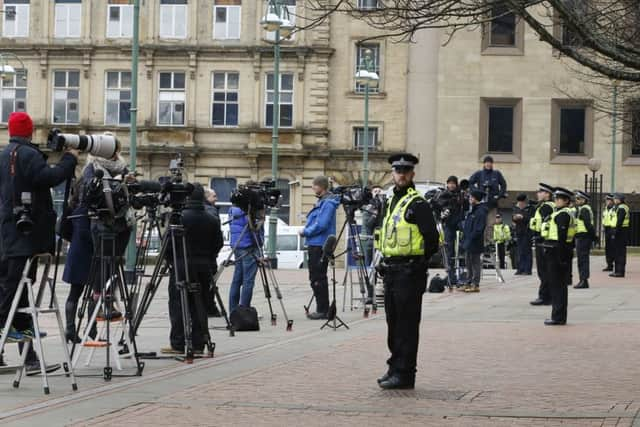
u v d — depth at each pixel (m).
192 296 23.81
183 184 22.67
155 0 89.56
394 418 16.52
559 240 29.53
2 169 19.52
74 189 24.16
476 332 28.11
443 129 88.88
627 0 21.38
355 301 37.06
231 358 23.34
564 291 29.73
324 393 18.80
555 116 88.19
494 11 19.73
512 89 88.44
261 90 89.50
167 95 90.06
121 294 21.39
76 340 21.91
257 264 29.33
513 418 16.50
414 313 19.28
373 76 69.19
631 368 21.73
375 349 24.70
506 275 49.59
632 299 37.66
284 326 29.83
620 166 87.81
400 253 19.27
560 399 18.22
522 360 22.92
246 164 89.88
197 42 89.50
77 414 16.75
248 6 89.25
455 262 41.28
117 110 90.44
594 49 19.02
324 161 89.50
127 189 20.66
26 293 19.80
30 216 18.88
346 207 32.38
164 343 26.19
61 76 90.75
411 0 18.55
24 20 90.50
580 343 25.73
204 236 24.12
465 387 19.47
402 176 19.45
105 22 89.94
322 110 89.19
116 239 20.69
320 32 88.88
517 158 88.56
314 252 31.59
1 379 20.28
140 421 16.23
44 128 90.25
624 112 55.16
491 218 44.50
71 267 24.14
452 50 88.69
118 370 21.23
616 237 49.22
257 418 16.50
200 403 17.78
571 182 88.12
